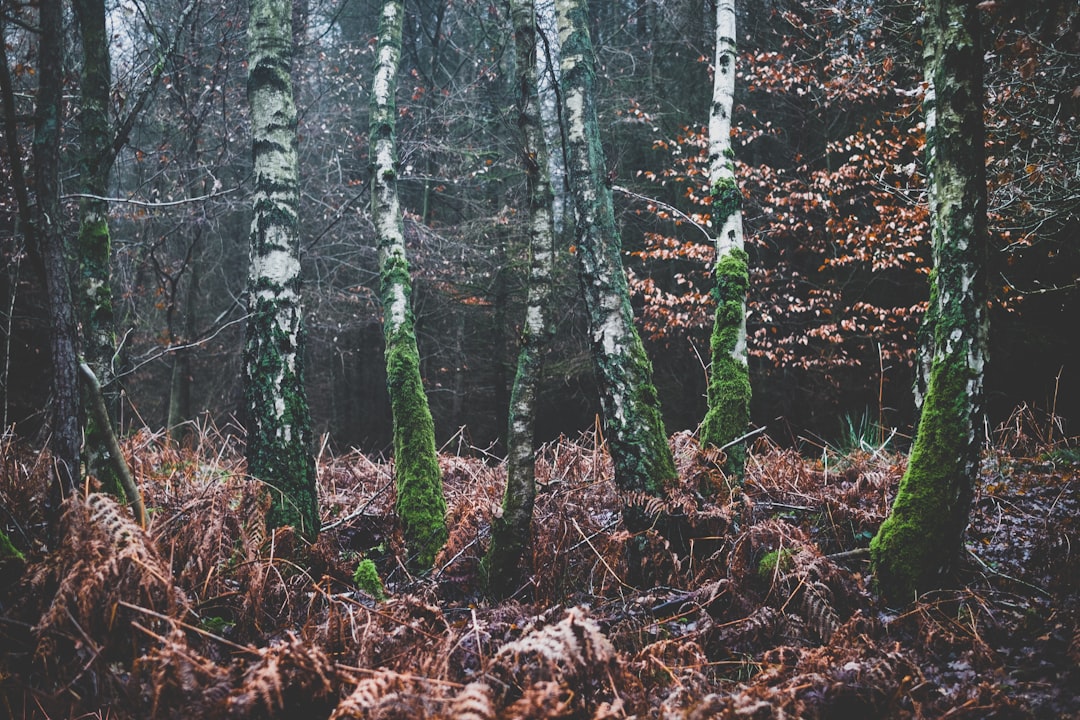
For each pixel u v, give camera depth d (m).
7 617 2.80
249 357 4.67
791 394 14.91
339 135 16.05
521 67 4.09
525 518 3.99
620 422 4.25
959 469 3.62
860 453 6.59
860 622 3.29
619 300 4.36
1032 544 4.21
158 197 11.23
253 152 4.84
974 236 3.63
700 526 4.18
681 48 16.59
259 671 2.38
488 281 16.69
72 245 8.59
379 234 5.93
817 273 15.62
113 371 5.31
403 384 5.37
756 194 14.77
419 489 5.05
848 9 9.62
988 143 7.87
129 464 5.38
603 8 16.92
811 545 3.86
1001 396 12.95
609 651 2.54
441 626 3.29
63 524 2.98
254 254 4.73
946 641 3.21
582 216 4.44
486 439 19.27
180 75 9.48
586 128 4.50
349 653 3.01
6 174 8.33
